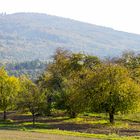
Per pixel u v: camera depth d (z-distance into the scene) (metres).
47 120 88.81
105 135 59.16
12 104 91.88
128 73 86.25
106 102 79.88
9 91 91.69
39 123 82.06
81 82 83.50
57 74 117.06
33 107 79.38
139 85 84.38
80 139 53.75
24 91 80.56
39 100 79.94
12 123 82.25
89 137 56.22
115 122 83.00
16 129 66.25
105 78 80.50
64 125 77.81
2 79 92.56
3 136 55.47
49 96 98.06
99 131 67.12
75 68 120.38
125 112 81.75
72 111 91.06
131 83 80.75
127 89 80.06
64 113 101.12
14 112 111.00
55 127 73.88
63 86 105.38
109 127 74.12
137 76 105.19
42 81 120.88
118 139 54.47
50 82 111.38
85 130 68.75
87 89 81.69
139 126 76.50
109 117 86.88
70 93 89.44
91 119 90.12
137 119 88.44
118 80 80.31
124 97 79.62
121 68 82.31
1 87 91.44
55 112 102.50
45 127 73.56
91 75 83.25
